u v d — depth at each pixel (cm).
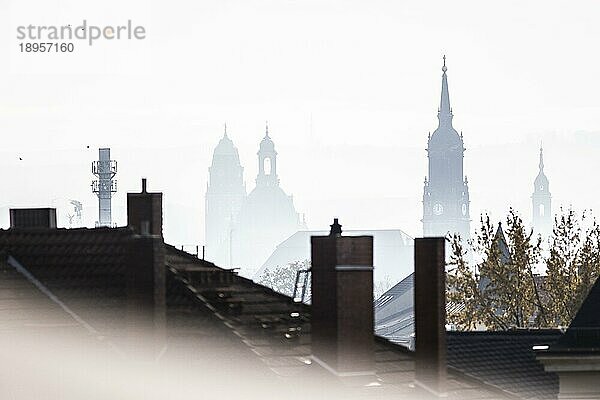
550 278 13812
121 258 5284
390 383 5128
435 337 5116
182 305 5262
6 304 5022
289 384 4819
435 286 5119
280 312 5431
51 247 5319
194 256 5875
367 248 4788
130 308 4900
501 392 5506
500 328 13662
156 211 5638
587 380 7131
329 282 4753
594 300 7450
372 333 4772
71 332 4938
